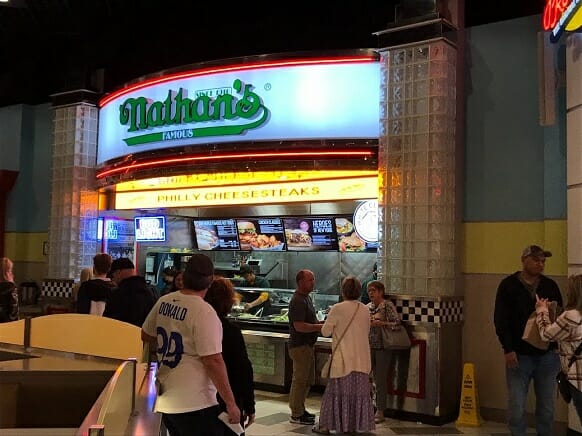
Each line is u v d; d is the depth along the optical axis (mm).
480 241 6469
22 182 10766
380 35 6707
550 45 5820
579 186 5406
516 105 6359
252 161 7320
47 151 10625
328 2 8633
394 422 6160
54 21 9227
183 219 9234
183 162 7789
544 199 6062
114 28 9203
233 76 7566
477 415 6090
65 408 2627
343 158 6938
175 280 5914
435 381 6086
